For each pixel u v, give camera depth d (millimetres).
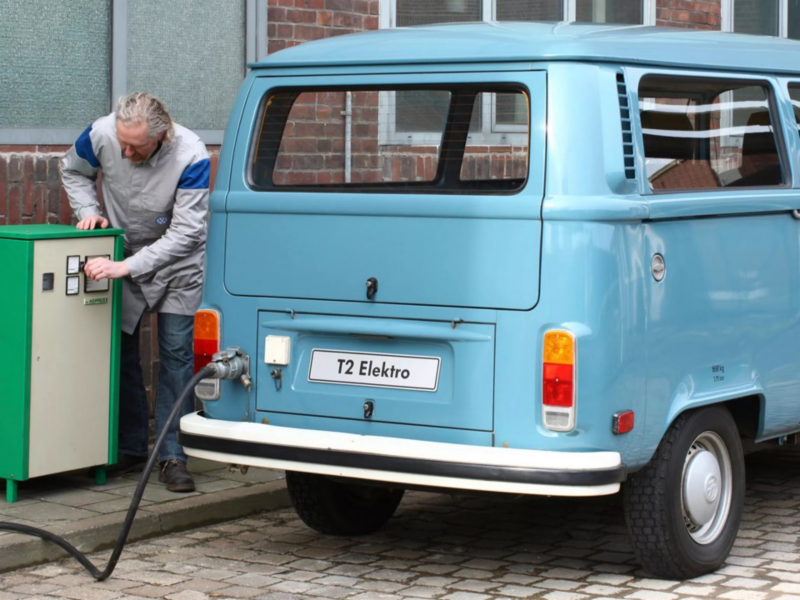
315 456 5039
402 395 5055
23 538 5516
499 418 4863
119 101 6215
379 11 9336
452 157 5164
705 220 5336
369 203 5125
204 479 6840
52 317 6273
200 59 8398
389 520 6422
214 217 5535
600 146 4883
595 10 10844
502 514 6551
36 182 7309
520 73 4930
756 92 5902
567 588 5250
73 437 6422
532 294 4805
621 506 6742
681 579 5363
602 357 4785
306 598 5102
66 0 7625
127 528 5285
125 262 6309
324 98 5801
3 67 7344
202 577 5395
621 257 4863
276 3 8734
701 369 5297
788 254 5855
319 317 5250
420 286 5020
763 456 8008
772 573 5488
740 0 12633
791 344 5879
